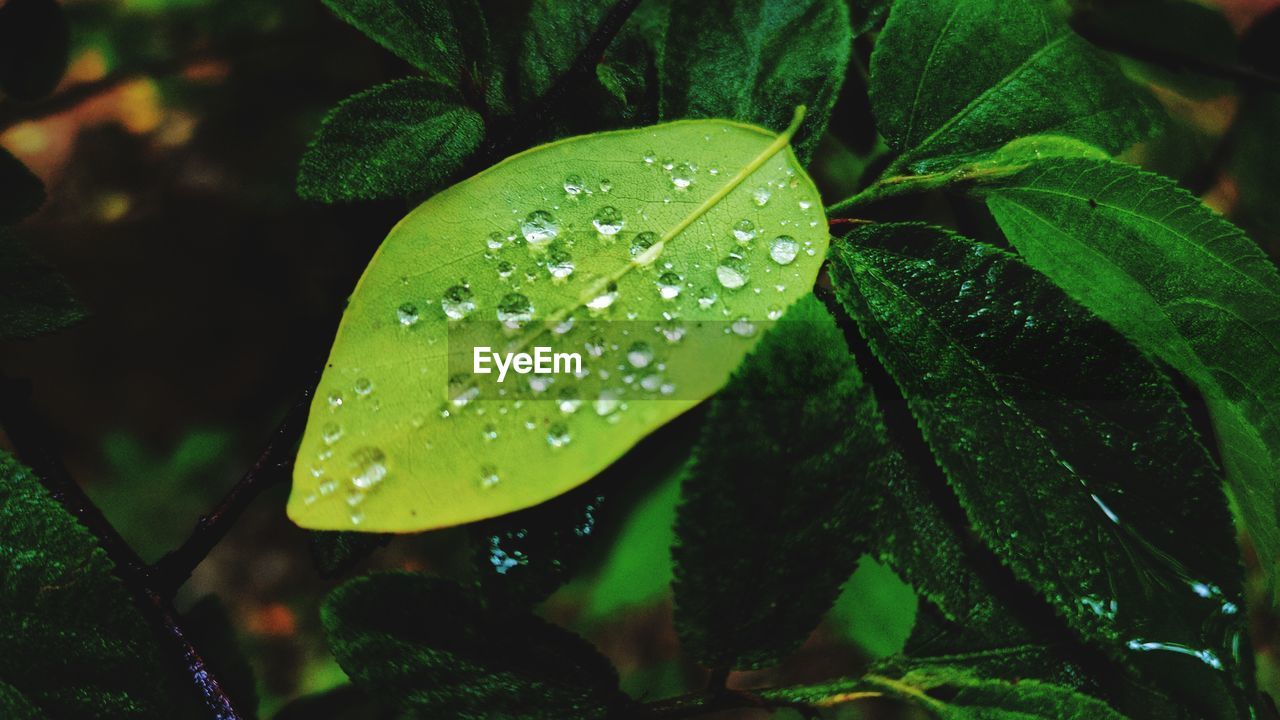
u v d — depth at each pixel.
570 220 0.25
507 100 0.27
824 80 0.26
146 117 0.61
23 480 0.25
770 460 0.24
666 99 0.26
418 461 0.24
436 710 0.25
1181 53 0.32
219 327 0.66
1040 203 0.26
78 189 0.64
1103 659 0.26
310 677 0.66
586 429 0.24
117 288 0.66
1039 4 0.28
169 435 0.69
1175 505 0.25
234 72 0.54
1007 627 0.26
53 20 0.31
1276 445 0.25
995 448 0.25
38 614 0.25
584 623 0.62
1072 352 0.25
